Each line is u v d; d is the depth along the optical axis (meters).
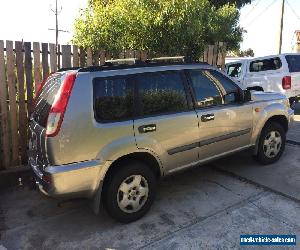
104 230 4.05
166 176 4.44
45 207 4.70
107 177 3.93
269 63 10.70
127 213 4.08
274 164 5.87
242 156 6.33
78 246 3.77
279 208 4.41
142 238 3.86
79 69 3.79
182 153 4.47
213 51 8.12
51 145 3.53
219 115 4.80
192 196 4.82
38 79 5.47
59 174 3.54
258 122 5.41
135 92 4.07
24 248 3.77
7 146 5.39
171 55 7.58
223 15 17.34
